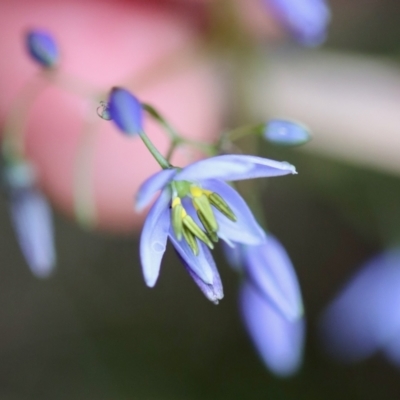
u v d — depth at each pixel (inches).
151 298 10.4
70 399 10.4
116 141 8.9
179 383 10.1
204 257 5.8
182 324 10.3
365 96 8.7
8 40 8.3
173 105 8.8
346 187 8.8
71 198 9.1
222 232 5.9
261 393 9.8
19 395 10.6
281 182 9.7
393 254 8.0
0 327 10.6
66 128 8.8
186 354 10.2
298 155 8.7
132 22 8.7
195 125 8.9
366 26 9.3
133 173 9.2
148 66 8.5
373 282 8.0
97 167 9.0
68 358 10.7
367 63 9.0
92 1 8.7
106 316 10.5
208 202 5.9
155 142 8.6
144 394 10.1
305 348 9.9
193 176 5.7
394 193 8.7
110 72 8.5
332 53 9.1
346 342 8.5
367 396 9.6
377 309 7.9
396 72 8.9
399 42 9.1
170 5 8.7
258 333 6.8
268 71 8.6
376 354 9.6
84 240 10.3
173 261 10.2
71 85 8.0
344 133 8.6
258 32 8.4
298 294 6.5
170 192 5.8
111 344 10.4
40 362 10.8
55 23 8.6
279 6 7.0
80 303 10.5
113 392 10.2
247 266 6.5
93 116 8.0
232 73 8.6
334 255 10.0
